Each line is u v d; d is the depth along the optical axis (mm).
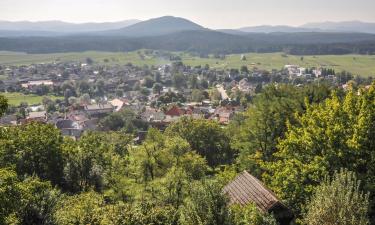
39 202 26312
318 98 48344
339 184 19469
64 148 55406
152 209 24594
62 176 53531
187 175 41000
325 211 18656
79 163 53500
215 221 18562
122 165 50562
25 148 49719
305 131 30859
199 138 76500
